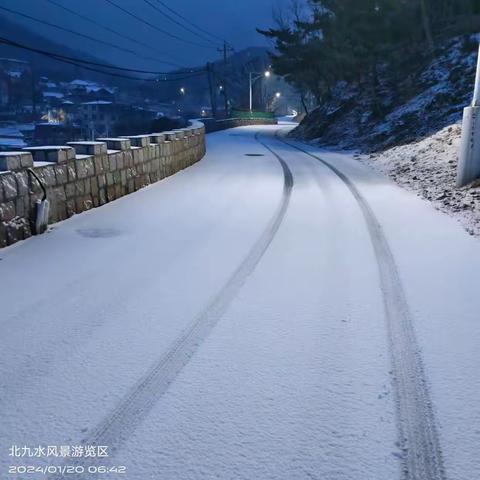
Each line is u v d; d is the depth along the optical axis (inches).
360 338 128.0
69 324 137.8
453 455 84.7
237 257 200.8
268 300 154.3
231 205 319.0
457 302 151.1
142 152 402.0
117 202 338.0
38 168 250.4
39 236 240.1
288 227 253.4
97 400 100.9
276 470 81.1
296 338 128.2
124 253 209.0
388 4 1012.5
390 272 179.2
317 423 93.3
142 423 93.4
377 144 799.1
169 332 132.3
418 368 112.9
